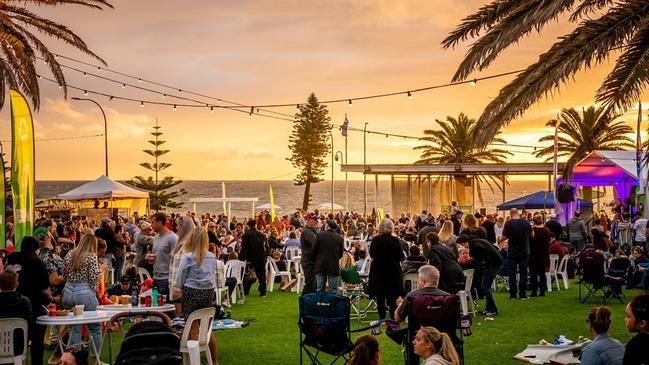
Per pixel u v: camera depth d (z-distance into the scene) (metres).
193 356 8.23
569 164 8.62
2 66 20.19
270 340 11.45
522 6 7.98
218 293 13.33
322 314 8.80
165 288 11.27
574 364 9.38
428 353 6.46
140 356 6.31
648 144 9.98
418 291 8.67
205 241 9.07
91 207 32.78
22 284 8.98
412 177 46.72
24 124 13.21
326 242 13.77
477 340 11.20
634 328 6.11
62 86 21.45
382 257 12.21
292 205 158.50
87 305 9.26
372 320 13.41
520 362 9.69
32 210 13.34
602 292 17.12
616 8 7.56
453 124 52.94
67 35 20.34
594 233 19.02
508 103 8.16
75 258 9.29
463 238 15.45
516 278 17.44
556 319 13.15
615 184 29.39
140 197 29.12
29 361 10.16
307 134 68.06
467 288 13.50
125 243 20.08
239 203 168.25
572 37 7.79
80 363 6.36
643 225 20.62
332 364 8.92
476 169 40.09
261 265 17.25
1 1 19.22
